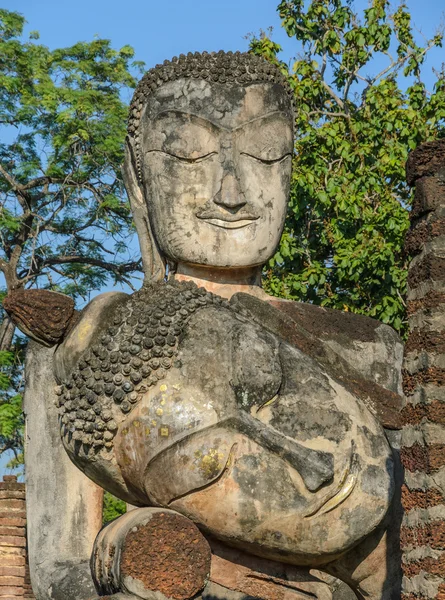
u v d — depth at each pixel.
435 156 4.80
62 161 19.09
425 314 4.68
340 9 14.38
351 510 5.00
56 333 5.29
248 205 5.82
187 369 4.91
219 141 5.79
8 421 16.81
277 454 4.89
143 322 4.98
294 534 4.96
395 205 12.72
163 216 5.88
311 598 5.26
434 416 4.57
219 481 4.86
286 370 5.06
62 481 5.72
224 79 5.84
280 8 14.67
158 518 4.64
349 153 13.25
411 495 4.62
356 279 12.37
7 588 10.12
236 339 4.97
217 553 5.15
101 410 4.93
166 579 4.61
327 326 5.88
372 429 5.13
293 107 6.08
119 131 18.69
